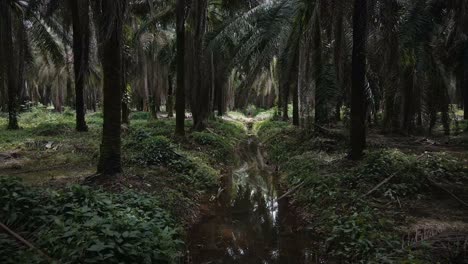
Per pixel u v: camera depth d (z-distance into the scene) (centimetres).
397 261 512
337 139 1380
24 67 1981
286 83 1575
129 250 485
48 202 626
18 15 1789
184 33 1554
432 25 1020
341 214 754
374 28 1043
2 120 2303
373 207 743
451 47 1734
